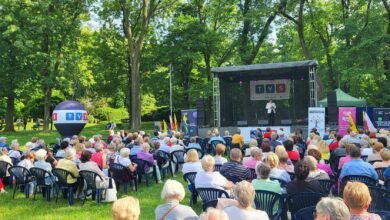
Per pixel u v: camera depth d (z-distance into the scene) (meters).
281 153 6.88
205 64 32.03
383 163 6.99
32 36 25.25
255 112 23.48
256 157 7.35
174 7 29.41
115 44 31.77
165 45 29.91
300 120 22.27
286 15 27.70
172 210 3.99
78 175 8.16
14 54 24.56
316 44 31.09
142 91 31.83
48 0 24.64
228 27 30.39
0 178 9.59
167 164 10.95
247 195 3.74
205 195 6.02
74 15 27.97
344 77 24.17
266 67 20.42
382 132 12.40
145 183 10.35
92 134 27.58
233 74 22.39
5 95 26.50
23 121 38.91
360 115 20.75
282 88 22.95
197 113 21.33
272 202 5.32
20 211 7.75
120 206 2.90
